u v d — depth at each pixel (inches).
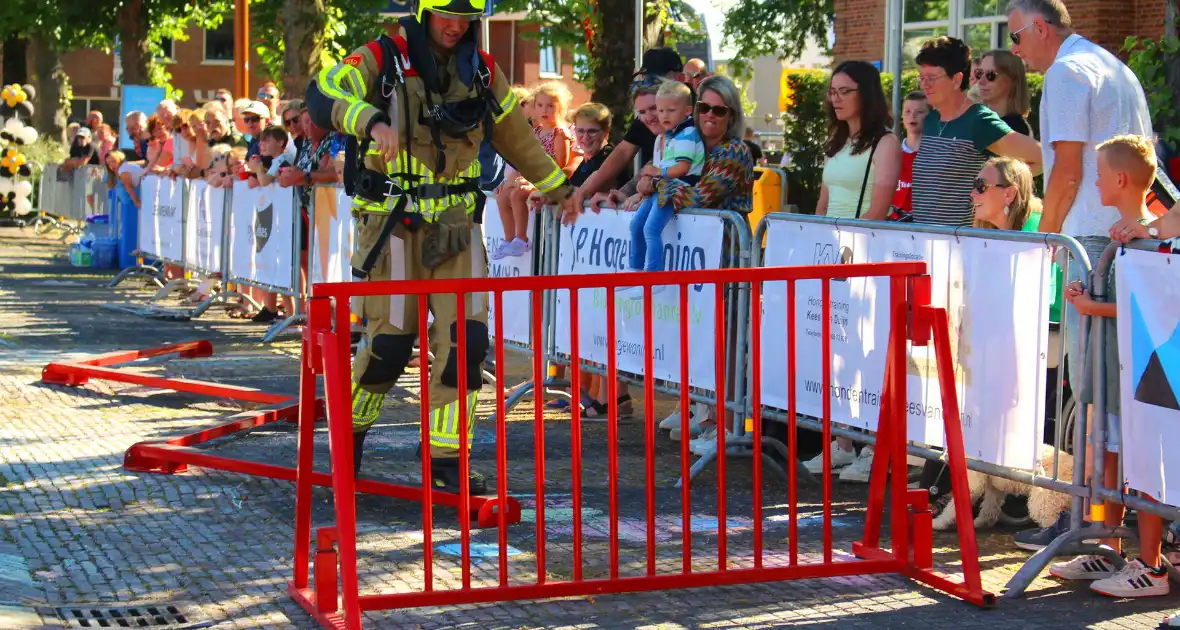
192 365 350.0
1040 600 167.9
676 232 245.6
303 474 163.5
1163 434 162.7
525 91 327.9
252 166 419.2
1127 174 173.8
